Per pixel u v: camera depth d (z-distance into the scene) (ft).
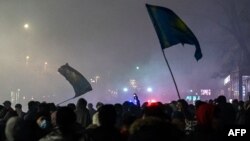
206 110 16.35
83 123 38.19
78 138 17.89
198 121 16.53
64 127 17.66
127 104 43.37
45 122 28.35
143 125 15.64
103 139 17.71
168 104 44.09
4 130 30.86
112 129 18.08
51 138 17.47
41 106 33.37
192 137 16.30
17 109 44.11
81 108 38.73
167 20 28.96
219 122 16.60
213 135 16.10
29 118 33.09
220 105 35.83
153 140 15.16
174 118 26.23
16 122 27.71
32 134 27.84
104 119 17.99
